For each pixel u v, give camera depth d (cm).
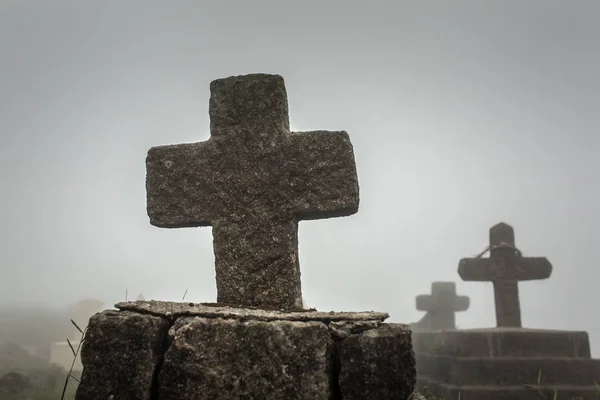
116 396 308
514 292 1346
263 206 422
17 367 1149
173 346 310
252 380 306
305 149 423
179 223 432
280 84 441
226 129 439
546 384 1017
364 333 313
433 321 1941
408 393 304
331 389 310
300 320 324
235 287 414
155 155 443
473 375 1030
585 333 1070
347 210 413
